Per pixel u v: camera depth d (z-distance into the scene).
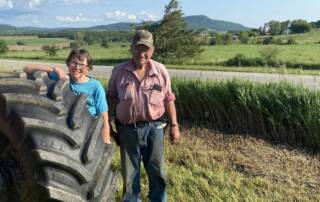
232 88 9.65
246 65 40.56
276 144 8.45
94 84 3.92
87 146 2.64
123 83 4.82
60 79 2.87
